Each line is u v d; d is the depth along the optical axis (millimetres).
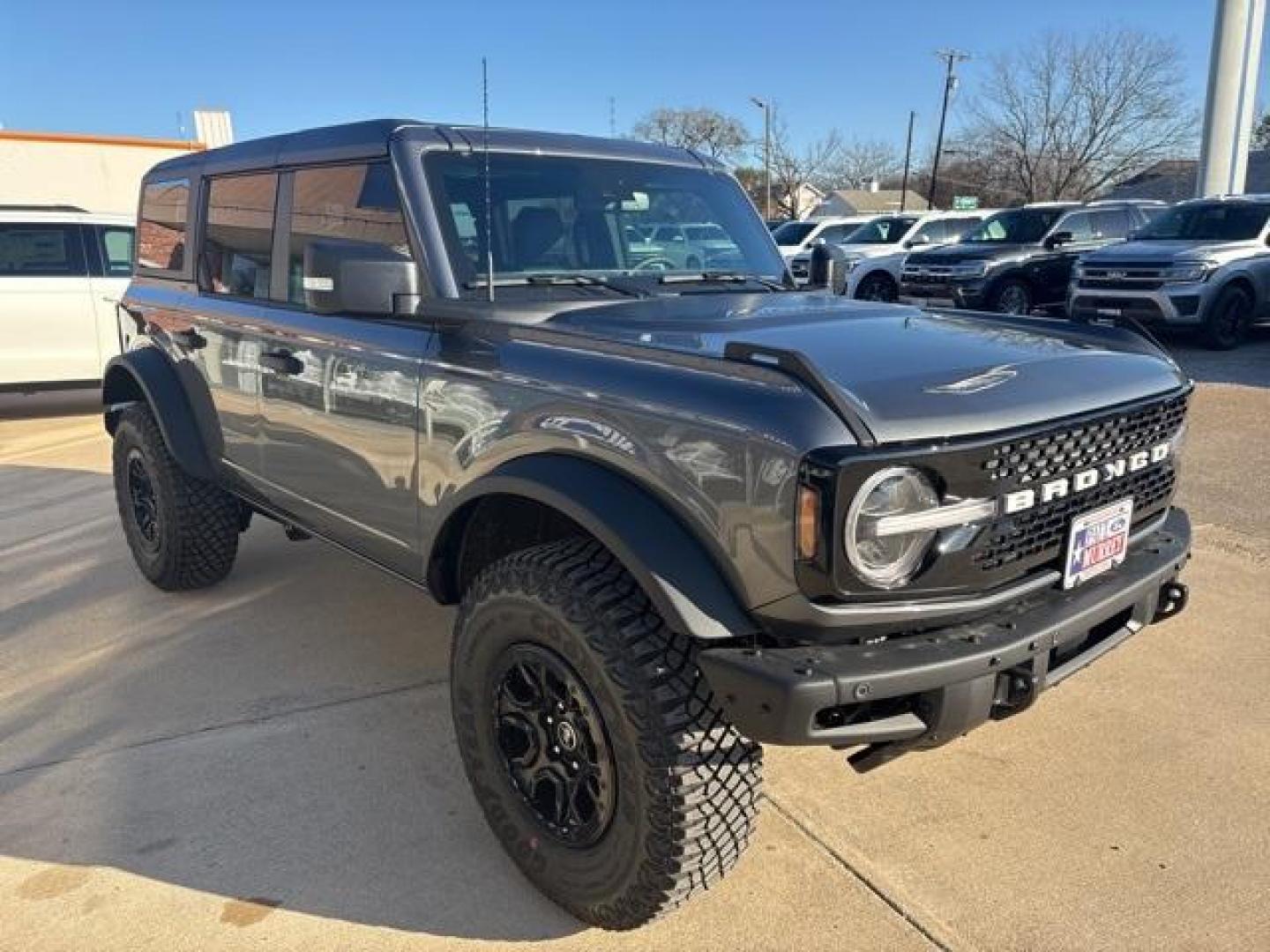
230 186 4172
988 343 2727
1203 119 18219
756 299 3350
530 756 2637
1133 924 2564
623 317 2922
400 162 3182
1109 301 12367
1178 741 3398
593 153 3635
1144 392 2639
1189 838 2895
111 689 3922
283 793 3191
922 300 15242
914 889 2707
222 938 2570
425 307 3020
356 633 4414
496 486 2617
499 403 2711
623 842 2389
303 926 2615
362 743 3488
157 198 4887
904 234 18547
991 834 2936
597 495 2355
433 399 2939
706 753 2266
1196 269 11742
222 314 4074
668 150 3943
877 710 2230
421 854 2896
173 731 3592
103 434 9422
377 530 3336
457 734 2838
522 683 2639
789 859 2846
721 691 2154
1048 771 3244
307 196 3621
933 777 3234
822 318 2955
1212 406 8688
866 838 2930
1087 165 56656
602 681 2312
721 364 2287
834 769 3301
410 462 3080
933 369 2395
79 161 20875
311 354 3486
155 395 4438
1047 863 2801
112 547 5723
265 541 5707
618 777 2355
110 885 2771
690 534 2270
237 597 4852
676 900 2391
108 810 3113
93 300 10047
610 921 2527
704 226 3824
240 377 3982
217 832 3000
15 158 20422
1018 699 2293
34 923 2625
